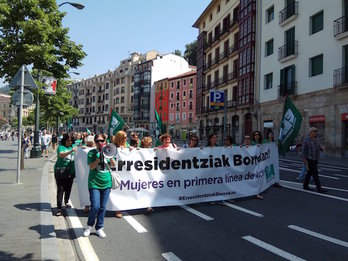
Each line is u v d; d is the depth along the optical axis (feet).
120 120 33.09
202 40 172.04
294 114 31.32
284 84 96.02
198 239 16.61
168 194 22.80
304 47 87.66
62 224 19.07
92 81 374.02
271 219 20.34
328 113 77.97
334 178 39.93
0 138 189.78
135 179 21.77
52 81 54.34
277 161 31.86
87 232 16.94
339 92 74.69
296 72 91.20
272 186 32.45
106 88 347.56
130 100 317.01
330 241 16.34
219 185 24.81
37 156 61.36
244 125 122.52
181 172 23.32
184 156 23.52
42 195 25.49
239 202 25.23
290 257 14.29
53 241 15.28
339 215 21.33
